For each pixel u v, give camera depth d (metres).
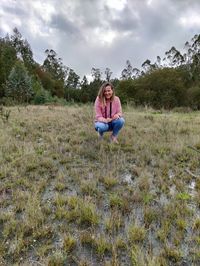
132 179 3.29
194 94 25.11
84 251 1.98
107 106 4.62
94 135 5.08
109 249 1.98
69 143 4.66
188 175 3.36
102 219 2.38
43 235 2.13
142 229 2.14
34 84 30.77
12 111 8.77
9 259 1.89
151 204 2.65
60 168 3.59
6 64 35.12
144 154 4.04
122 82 28.38
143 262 1.80
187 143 4.59
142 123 6.71
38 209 2.46
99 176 3.23
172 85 25.67
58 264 1.84
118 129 4.65
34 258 1.91
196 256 1.91
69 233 2.12
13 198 2.67
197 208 2.58
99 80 54.66
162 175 3.35
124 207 2.53
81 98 53.56
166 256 1.93
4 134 5.02
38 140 4.91
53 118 7.28
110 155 4.06
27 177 3.22
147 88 26.11
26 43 52.03
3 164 3.53
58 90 52.97
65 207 2.55
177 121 7.00
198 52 40.62
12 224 2.23
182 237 2.12
